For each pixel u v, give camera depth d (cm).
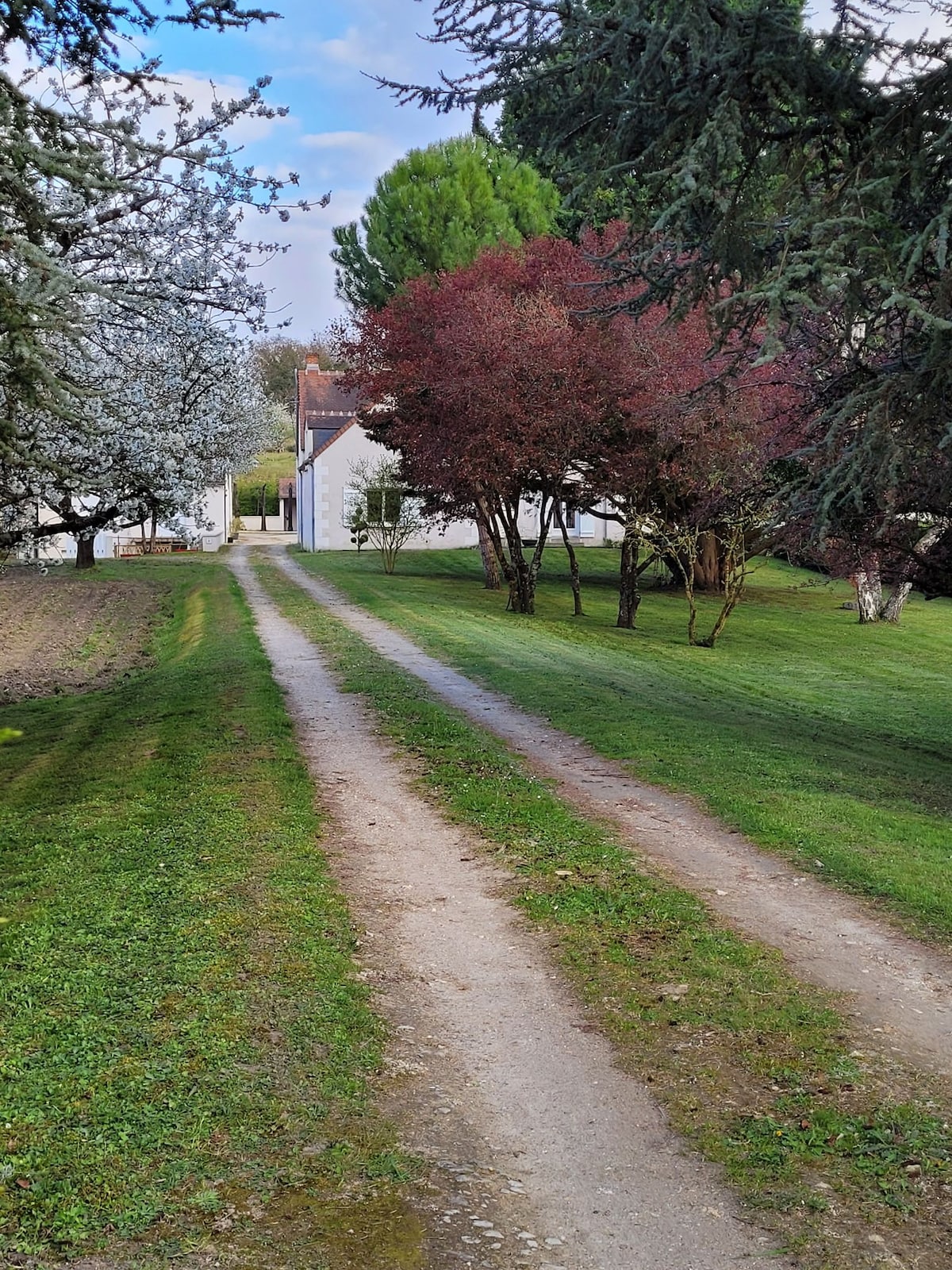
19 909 773
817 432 1146
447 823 1062
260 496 8756
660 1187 494
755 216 932
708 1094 576
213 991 646
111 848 923
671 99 879
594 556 4775
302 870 884
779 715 1869
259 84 1134
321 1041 605
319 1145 506
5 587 3747
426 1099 561
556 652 2342
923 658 2797
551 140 951
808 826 1038
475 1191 484
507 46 905
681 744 1401
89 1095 526
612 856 952
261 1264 420
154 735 1420
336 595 3341
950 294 854
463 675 1959
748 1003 678
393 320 3297
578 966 734
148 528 5947
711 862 952
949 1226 467
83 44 800
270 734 1392
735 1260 443
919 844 998
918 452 978
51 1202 444
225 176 1156
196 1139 497
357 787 1197
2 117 661
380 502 4681
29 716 1709
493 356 2617
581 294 2664
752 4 834
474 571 4372
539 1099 568
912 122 871
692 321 2344
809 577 4347
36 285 629
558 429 2630
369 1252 433
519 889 882
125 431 1326
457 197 3916
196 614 2941
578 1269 434
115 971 670
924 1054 619
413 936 787
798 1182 498
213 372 1525
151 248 1203
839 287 766
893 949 768
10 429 694
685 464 2523
